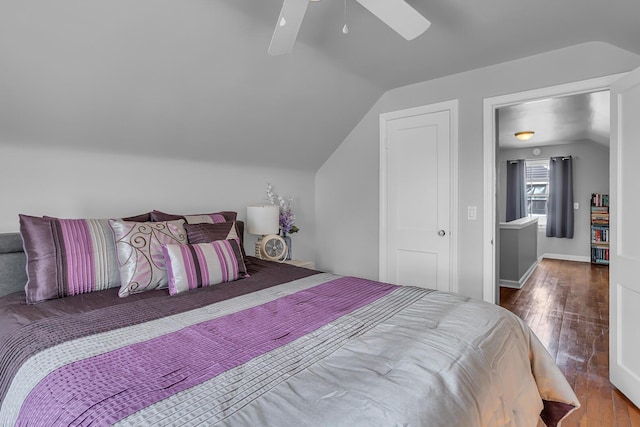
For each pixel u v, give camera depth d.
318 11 1.92
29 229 1.71
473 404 0.93
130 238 1.86
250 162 3.27
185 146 2.67
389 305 1.58
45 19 1.53
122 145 2.36
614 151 2.11
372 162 3.46
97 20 1.63
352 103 3.22
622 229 2.04
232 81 2.35
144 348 1.13
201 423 0.74
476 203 2.83
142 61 1.92
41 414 0.86
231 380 0.93
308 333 1.25
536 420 1.32
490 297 2.78
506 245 4.58
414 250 3.20
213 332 1.26
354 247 3.66
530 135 5.17
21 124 1.90
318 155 3.70
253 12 1.89
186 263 1.86
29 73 1.69
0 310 1.56
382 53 2.47
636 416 1.86
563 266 5.96
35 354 1.10
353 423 0.75
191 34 1.92
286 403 0.81
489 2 1.83
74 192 2.22
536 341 1.55
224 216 2.62
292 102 2.82
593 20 1.99
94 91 1.93
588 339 2.84
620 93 2.05
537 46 2.38
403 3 1.36
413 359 1.03
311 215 3.98
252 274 2.22
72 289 1.73
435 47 2.38
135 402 0.82
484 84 2.75
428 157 3.08
